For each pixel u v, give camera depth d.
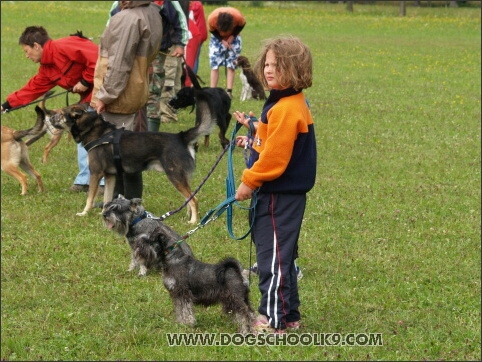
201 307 5.28
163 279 4.89
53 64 8.03
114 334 4.88
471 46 25.23
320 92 15.37
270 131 4.41
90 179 7.45
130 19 7.18
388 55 22.23
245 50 20.25
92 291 5.62
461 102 14.73
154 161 7.31
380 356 4.61
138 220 5.18
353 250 6.66
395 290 5.75
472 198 8.52
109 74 7.22
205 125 7.31
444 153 10.61
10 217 7.39
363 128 12.05
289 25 30.14
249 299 4.88
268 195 4.55
